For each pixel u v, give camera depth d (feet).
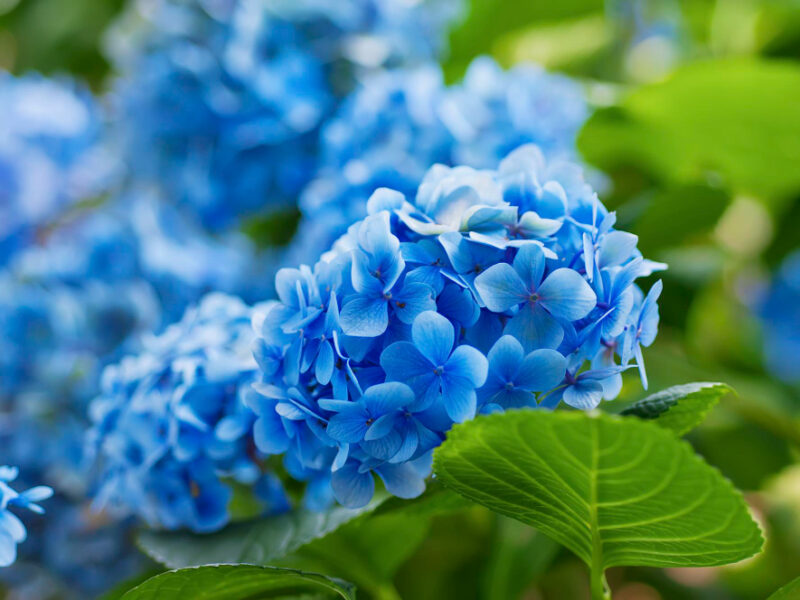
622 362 1.74
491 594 2.60
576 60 3.72
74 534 2.71
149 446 2.02
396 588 2.97
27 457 2.69
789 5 3.34
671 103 2.92
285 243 3.16
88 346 2.74
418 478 1.81
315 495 1.99
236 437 1.96
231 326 2.09
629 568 3.20
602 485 1.72
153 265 2.73
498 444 1.70
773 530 3.17
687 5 3.79
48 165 3.11
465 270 1.74
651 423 1.60
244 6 2.87
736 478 3.14
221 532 2.09
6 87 3.28
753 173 3.18
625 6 3.71
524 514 1.88
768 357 3.53
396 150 2.51
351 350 1.74
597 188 2.70
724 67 2.74
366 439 1.72
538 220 1.76
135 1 3.54
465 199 1.81
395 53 2.90
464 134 2.54
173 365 2.03
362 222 1.78
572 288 1.72
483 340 1.77
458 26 3.59
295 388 1.78
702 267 3.11
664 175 3.25
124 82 3.10
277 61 2.81
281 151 2.82
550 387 1.72
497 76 2.67
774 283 3.51
